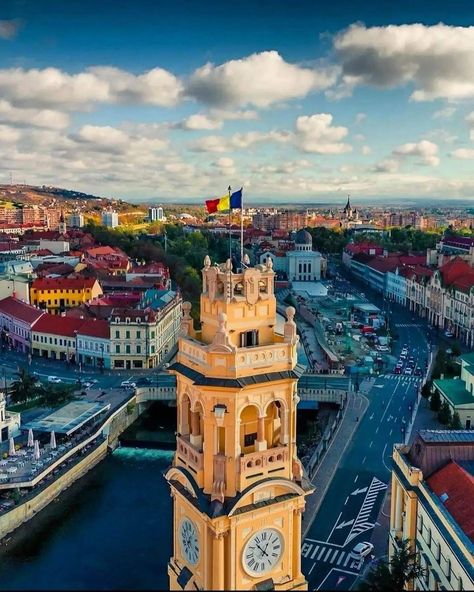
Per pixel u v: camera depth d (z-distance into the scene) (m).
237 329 43.47
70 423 150.00
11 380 197.75
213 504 42.06
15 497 120.12
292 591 45.38
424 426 158.12
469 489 78.81
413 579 78.88
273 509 43.84
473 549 69.00
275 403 45.22
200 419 45.03
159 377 199.50
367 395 183.12
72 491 133.00
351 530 111.00
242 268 45.03
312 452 146.88
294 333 43.97
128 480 139.00
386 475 132.12
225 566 42.66
